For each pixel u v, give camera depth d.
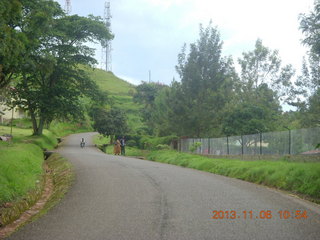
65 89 44.41
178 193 9.89
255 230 6.14
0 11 12.47
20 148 21.75
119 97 115.19
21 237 6.09
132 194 9.82
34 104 42.31
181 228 6.30
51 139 47.81
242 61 40.38
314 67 29.23
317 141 14.37
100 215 7.46
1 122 59.12
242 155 19.94
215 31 31.00
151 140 38.38
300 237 5.73
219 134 31.05
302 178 10.58
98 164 18.88
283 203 8.48
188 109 29.58
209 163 18.00
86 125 87.50
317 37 19.88
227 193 9.88
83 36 44.94
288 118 37.34
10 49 14.66
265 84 38.78
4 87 28.52
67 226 6.68
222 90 30.22
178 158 22.52
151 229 6.28
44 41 37.44
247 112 28.95
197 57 30.86
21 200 9.95
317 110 28.89
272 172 12.55
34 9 23.08
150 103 67.88
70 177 13.95
